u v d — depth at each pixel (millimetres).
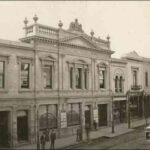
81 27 35000
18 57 27328
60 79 31609
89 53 36031
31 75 28516
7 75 26328
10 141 26203
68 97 32281
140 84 46531
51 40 30125
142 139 28797
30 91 28266
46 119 29953
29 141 27969
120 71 42188
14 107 26656
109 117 39188
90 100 35844
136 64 45844
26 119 28172
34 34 28828
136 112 44781
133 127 37250
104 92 38469
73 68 33500
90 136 31078
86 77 35719
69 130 32344
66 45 32344
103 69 38844
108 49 39344
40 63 29422
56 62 31234
